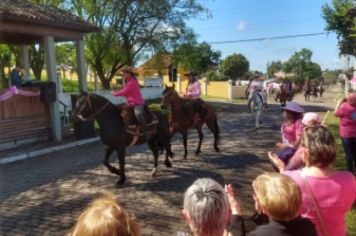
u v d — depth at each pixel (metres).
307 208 3.43
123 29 31.86
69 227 7.10
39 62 30.64
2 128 14.48
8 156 13.08
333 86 78.38
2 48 30.47
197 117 12.24
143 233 6.74
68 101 23.77
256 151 13.32
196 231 2.60
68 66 44.31
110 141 9.43
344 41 29.91
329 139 3.58
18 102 15.13
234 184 9.52
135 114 9.74
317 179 3.48
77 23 17.66
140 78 48.25
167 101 11.38
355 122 8.49
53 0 29.91
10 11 14.58
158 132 10.62
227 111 27.23
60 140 16.23
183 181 9.80
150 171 10.81
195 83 12.70
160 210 7.82
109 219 2.05
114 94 9.83
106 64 33.78
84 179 10.19
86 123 16.61
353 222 6.46
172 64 36.19
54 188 9.46
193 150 13.54
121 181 9.54
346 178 3.52
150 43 33.16
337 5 29.44
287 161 6.55
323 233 3.40
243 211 7.68
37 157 13.45
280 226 2.88
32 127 15.69
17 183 10.02
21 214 7.77
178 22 33.09
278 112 27.02
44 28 16.42
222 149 13.70
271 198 2.88
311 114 5.93
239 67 78.81
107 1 30.61
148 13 31.80
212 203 2.56
